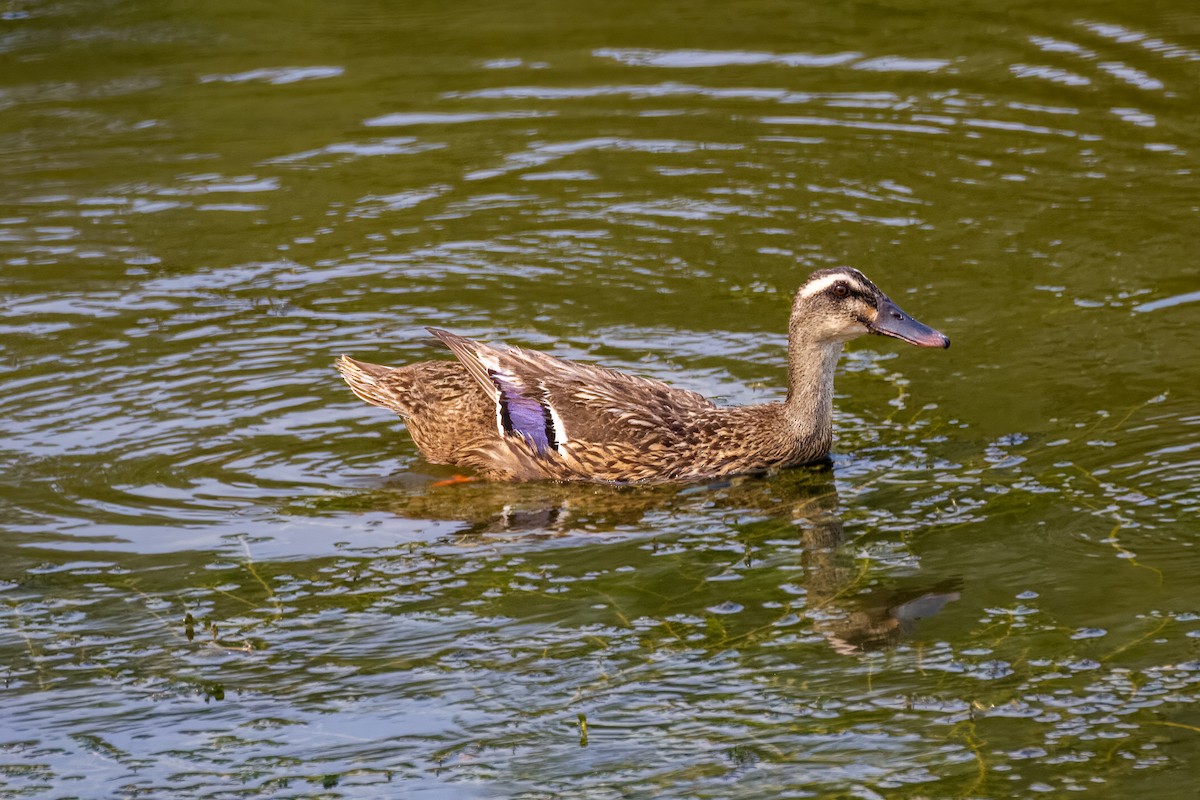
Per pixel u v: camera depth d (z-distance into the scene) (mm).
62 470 13812
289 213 20078
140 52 26047
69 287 17953
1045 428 14023
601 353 16062
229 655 11008
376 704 10391
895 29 25969
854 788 9281
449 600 11672
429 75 24750
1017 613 11117
